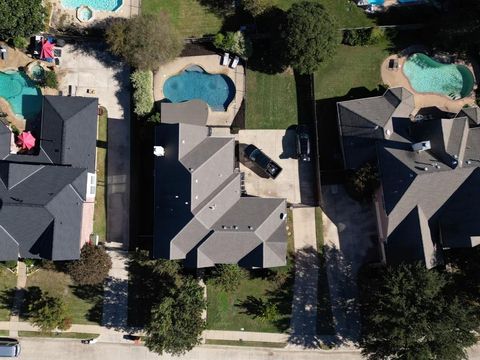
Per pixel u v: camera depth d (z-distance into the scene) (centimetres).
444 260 5719
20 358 6016
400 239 5522
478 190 5412
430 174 5325
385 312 5134
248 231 5500
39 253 5481
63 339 6031
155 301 5912
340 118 5778
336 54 6003
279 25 5588
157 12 6119
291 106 6031
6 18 5550
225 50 5969
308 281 5953
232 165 5688
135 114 5997
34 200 5341
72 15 6103
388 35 6012
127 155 6031
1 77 6119
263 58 6062
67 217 5441
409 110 5759
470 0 5775
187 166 5438
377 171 5591
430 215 5559
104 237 5981
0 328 6006
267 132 6028
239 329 5966
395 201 5409
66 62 6112
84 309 5997
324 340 5947
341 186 5991
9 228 5456
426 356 5031
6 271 5959
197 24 6112
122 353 6012
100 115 6044
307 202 5972
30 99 6084
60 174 5512
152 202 5962
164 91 6103
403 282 5112
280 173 5981
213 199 5516
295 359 5966
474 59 6022
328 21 5531
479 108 5903
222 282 5531
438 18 5909
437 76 6047
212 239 5519
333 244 5969
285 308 5953
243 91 6053
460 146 5450
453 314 5019
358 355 5934
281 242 5612
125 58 5697
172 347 5362
